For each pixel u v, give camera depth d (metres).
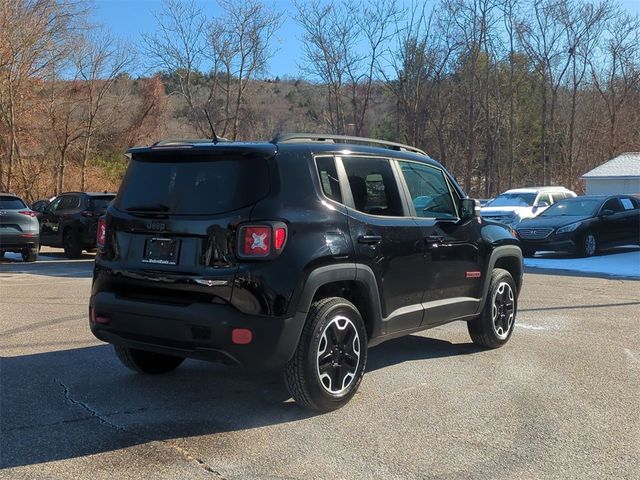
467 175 41.22
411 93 38.03
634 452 3.94
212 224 4.19
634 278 12.95
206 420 4.39
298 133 4.84
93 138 38.94
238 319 4.07
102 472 3.54
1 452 3.79
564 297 10.27
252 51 36.28
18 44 28.80
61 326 7.32
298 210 4.33
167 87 40.88
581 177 31.98
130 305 4.38
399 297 5.10
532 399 4.93
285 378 4.40
